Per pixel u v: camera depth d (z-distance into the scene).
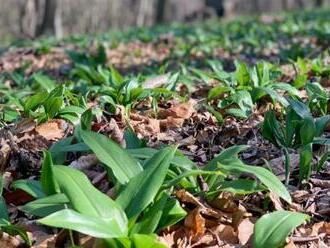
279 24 3.88
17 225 0.83
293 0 12.39
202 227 0.82
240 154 1.04
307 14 5.11
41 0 9.82
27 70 2.49
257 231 0.72
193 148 1.09
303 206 0.89
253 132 1.12
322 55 2.06
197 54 2.70
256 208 0.87
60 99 1.16
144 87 1.43
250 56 2.49
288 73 1.70
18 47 3.25
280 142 1.03
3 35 9.48
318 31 2.80
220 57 2.52
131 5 11.69
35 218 0.88
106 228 0.70
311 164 0.97
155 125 1.19
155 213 0.75
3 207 0.83
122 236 0.70
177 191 0.84
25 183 0.83
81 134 0.82
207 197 0.85
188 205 0.85
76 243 0.79
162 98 1.38
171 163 0.84
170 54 2.63
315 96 1.16
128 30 4.58
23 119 1.18
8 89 1.70
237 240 0.82
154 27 4.82
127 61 2.64
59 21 6.35
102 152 0.81
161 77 1.49
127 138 0.96
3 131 1.14
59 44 3.30
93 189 0.74
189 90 1.50
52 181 0.79
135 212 0.74
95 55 2.66
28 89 1.75
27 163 1.02
